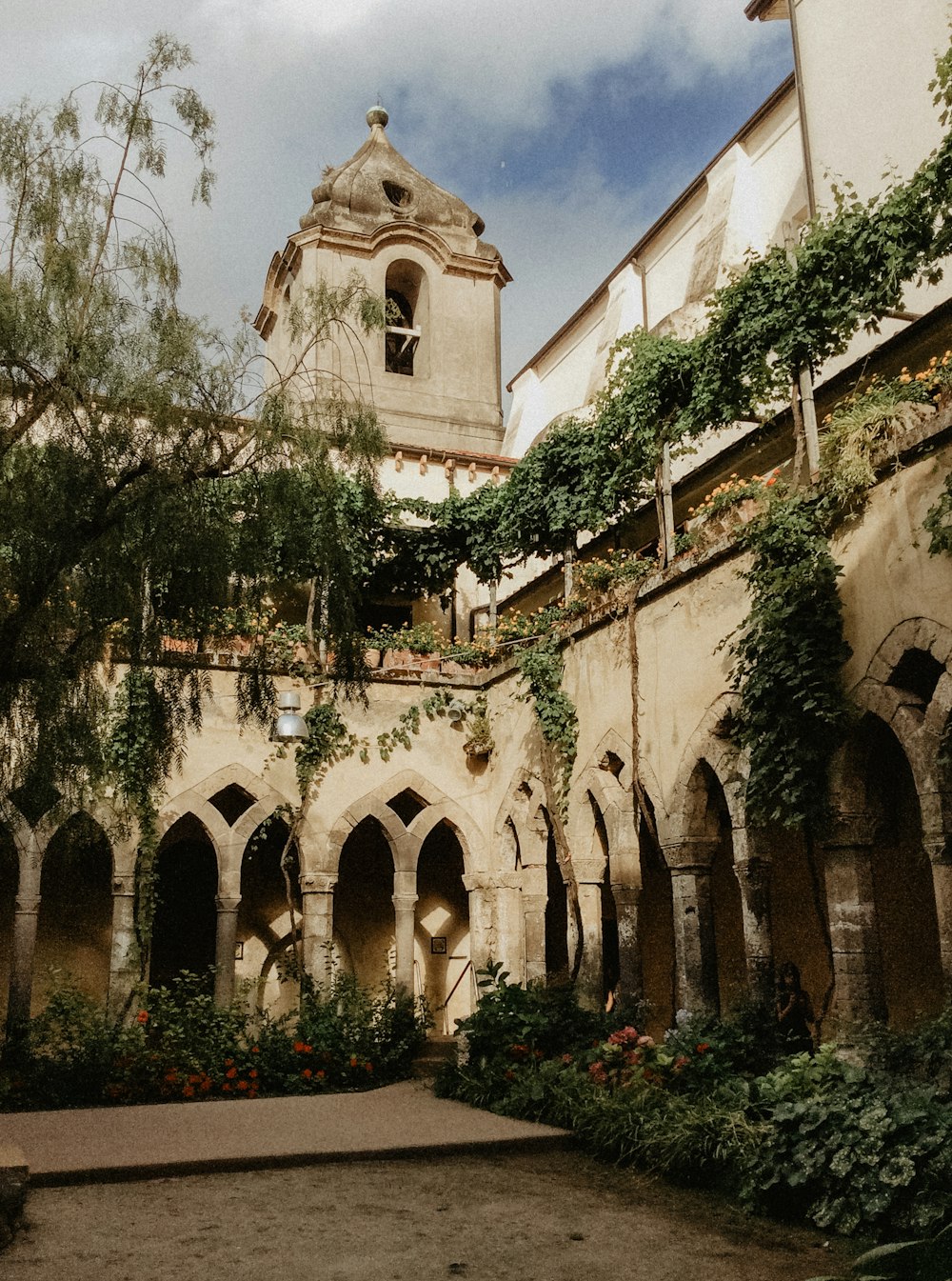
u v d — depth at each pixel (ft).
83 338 28.68
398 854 54.65
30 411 28.86
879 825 33.55
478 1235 21.36
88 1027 42.42
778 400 46.52
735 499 41.32
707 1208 23.70
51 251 29.58
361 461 34.50
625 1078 32.22
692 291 66.85
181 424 30.09
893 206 36.19
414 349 90.48
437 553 59.98
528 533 56.24
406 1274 18.89
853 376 47.26
